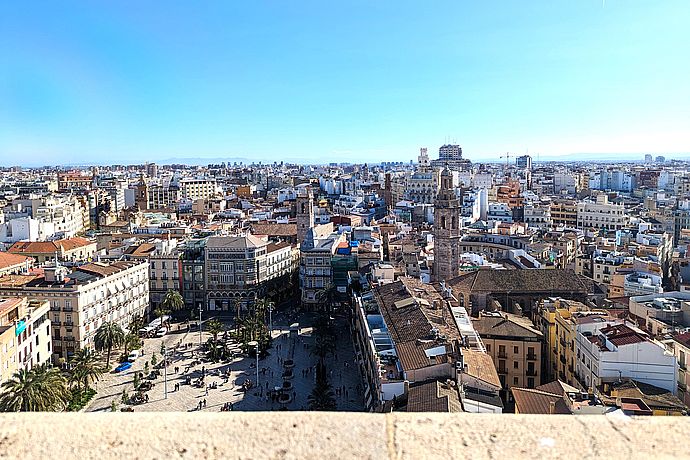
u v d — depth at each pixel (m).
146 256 170.62
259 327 138.00
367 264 160.12
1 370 88.75
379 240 194.75
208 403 105.38
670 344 86.19
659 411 69.19
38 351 105.12
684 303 99.81
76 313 122.88
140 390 109.62
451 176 142.38
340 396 106.81
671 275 164.38
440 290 123.75
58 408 85.06
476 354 81.12
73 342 123.38
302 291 171.75
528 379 98.50
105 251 193.62
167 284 170.12
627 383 77.56
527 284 126.69
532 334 99.12
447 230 141.38
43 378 82.25
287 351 133.88
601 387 80.50
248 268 169.38
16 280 130.62
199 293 171.38
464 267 152.38
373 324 103.31
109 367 121.50
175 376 118.31
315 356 129.75
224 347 131.00
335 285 165.25
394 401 70.06
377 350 87.31
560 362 97.81
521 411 66.25
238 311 160.38
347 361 126.06
